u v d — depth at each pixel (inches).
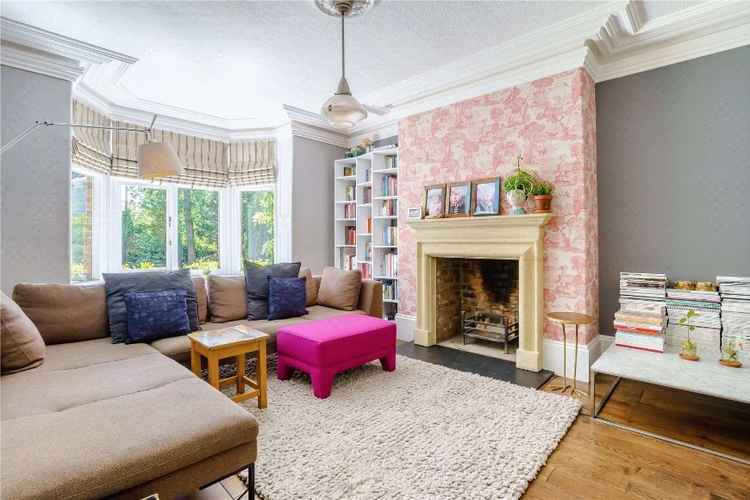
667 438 82.0
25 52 109.3
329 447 76.5
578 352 118.4
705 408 96.8
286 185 193.5
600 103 128.4
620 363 95.8
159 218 178.7
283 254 195.0
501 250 131.1
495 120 135.0
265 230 202.1
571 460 74.5
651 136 119.7
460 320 171.0
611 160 126.7
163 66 132.2
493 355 140.6
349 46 120.6
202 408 58.5
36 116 112.6
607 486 66.6
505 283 154.6
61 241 117.5
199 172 187.8
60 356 86.7
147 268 174.4
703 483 67.4
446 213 146.3
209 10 100.8
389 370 121.3
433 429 83.8
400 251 167.0
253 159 196.4
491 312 159.3
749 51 104.8
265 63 131.2
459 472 68.4
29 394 64.1
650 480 68.2
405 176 163.8
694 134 113.0
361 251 198.8
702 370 90.7
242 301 134.0
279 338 114.0
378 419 88.4
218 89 152.3
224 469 54.6
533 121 126.0
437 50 123.6
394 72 139.6
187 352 101.1
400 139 165.5
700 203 112.3
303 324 117.7
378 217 185.3
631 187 123.3
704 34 109.2
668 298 112.0
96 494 42.8
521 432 82.5
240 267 200.4
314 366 102.1
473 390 105.7
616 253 126.2
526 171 127.3
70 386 68.6
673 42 113.9
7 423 52.6
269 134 197.9
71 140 123.9
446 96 147.4
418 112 158.1
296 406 95.5
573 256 118.7
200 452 51.3
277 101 167.2
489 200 134.6
